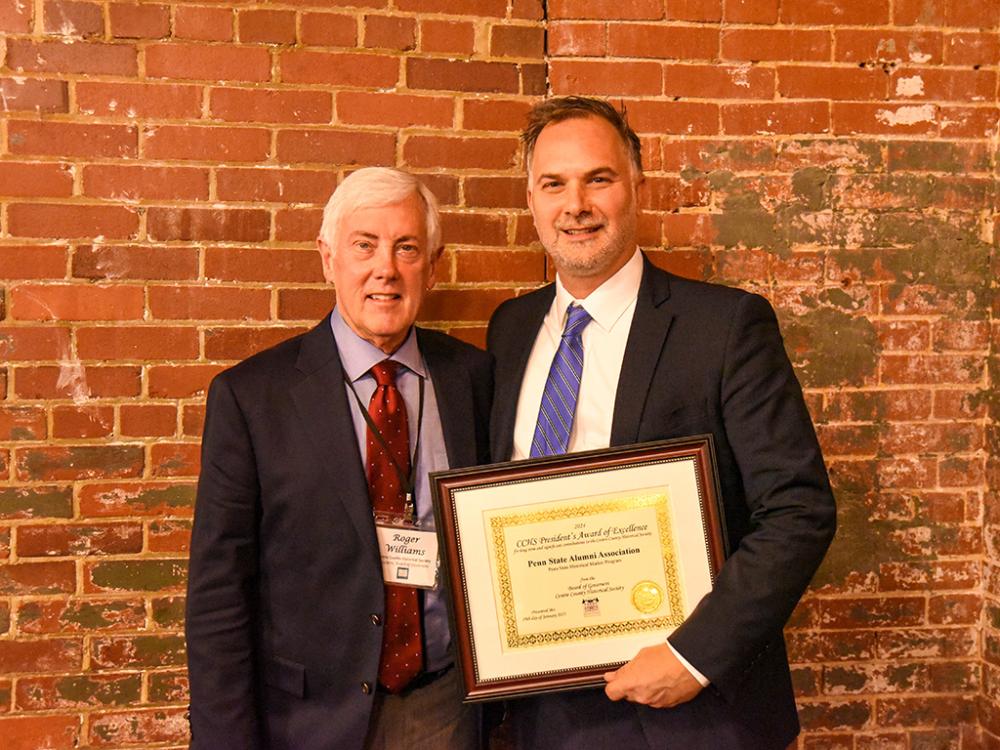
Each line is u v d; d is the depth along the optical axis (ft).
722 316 5.04
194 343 6.51
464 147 6.71
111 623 6.51
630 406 5.02
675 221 6.86
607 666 4.81
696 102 6.84
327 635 5.07
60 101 6.31
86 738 6.52
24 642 6.43
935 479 7.12
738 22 6.83
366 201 5.13
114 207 6.40
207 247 6.50
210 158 6.47
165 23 6.38
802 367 7.00
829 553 7.09
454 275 6.76
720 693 4.58
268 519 5.14
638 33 6.77
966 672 7.21
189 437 6.53
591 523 4.84
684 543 4.83
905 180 6.97
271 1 6.48
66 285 6.37
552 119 5.37
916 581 7.14
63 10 6.28
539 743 5.21
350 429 5.13
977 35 6.96
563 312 5.55
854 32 6.89
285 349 5.45
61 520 6.44
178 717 6.60
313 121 6.56
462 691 4.77
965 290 7.06
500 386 5.64
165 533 6.54
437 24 6.64
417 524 5.18
